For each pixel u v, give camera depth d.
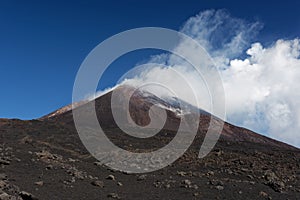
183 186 19.91
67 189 17.05
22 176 18.34
